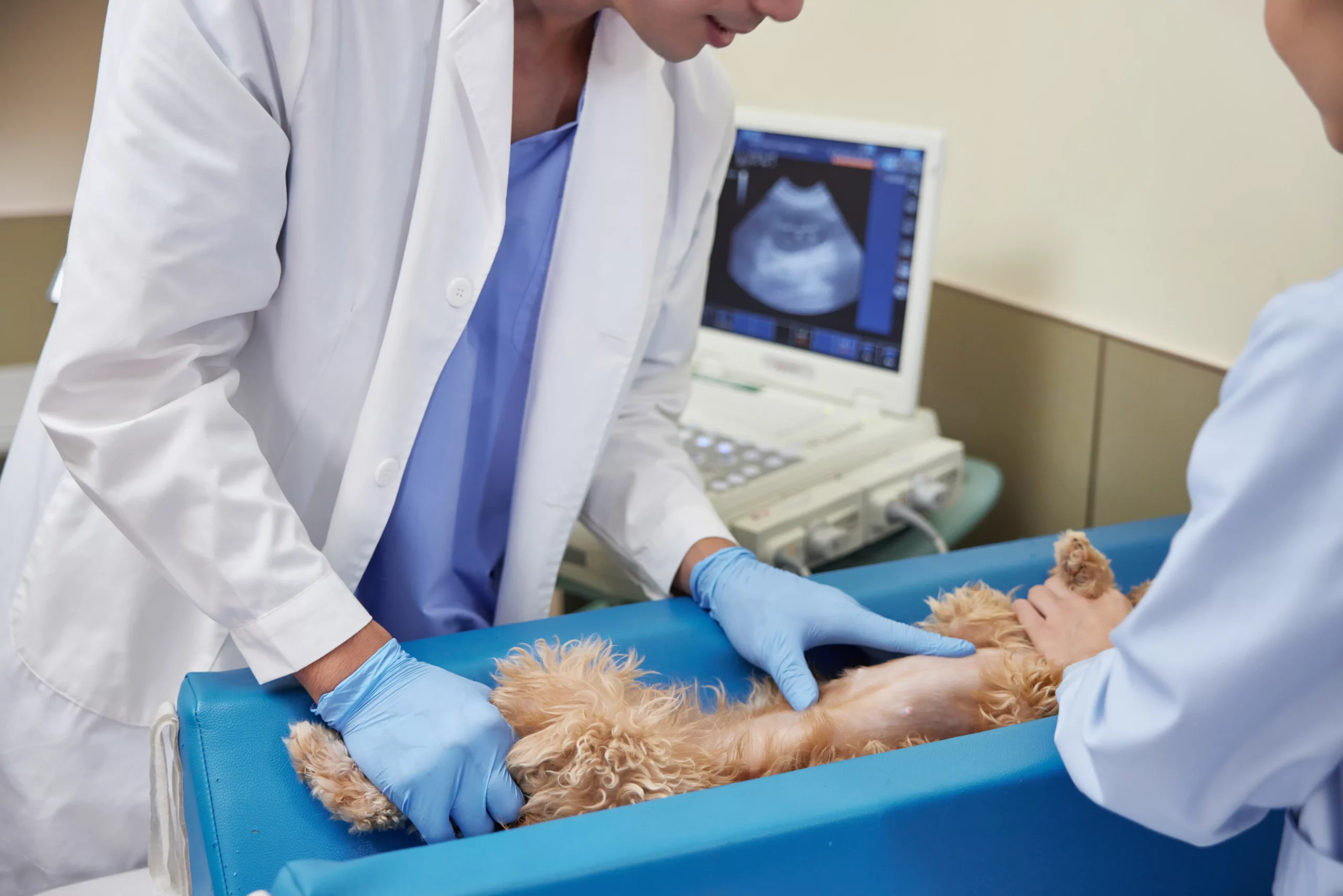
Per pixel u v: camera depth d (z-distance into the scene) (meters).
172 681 0.94
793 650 0.85
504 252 0.97
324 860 0.61
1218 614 0.51
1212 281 1.25
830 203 1.45
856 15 1.60
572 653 0.80
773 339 1.55
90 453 0.77
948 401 1.59
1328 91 0.50
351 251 0.88
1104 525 1.41
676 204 1.05
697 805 0.63
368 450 0.89
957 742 0.70
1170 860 0.74
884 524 1.33
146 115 0.76
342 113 0.86
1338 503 0.48
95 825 0.97
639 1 0.80
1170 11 1.24
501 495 1.06
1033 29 1.39
